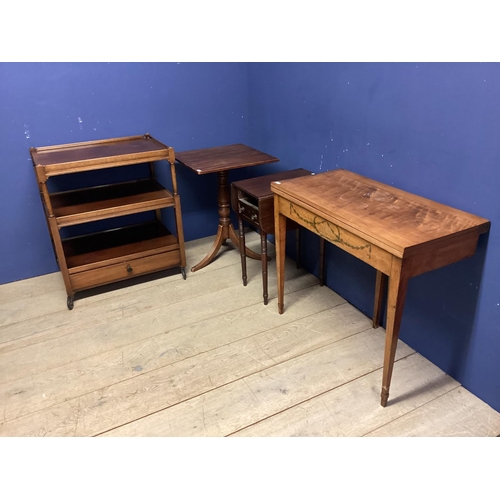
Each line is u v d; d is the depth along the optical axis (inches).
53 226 94.0
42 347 90.7
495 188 65.4
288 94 105.9
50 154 99.7
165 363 85.7
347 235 69.9
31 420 74.4
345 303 102.3
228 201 117.0
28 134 103.4
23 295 108.4
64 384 81.5
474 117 65.8
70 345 91.0
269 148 119.9
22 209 109.0
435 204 73.6
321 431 70.9
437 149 72.7
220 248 128.0
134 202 104.0
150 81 111.9
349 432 70.6
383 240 62.2
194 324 96.3
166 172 122.4
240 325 95.6
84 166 92.8
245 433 71.1
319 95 95.7
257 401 76.8
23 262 114.0
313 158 103.2
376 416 73.1
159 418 74.2
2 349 90.3
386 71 78.1
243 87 122.9
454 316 77.0
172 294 107.3
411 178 78.8
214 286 110.2
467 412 73.4
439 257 64.0
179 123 119.2
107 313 100.8
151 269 108.9
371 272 93.7
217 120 123.5
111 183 116.6
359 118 86.7
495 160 64.5
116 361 86.5
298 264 116.3
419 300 83.4
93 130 110.0
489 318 71.0
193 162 104.7
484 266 69.7
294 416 73.7
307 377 81.4
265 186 95.8
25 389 80.6
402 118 77.5
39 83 100.8
